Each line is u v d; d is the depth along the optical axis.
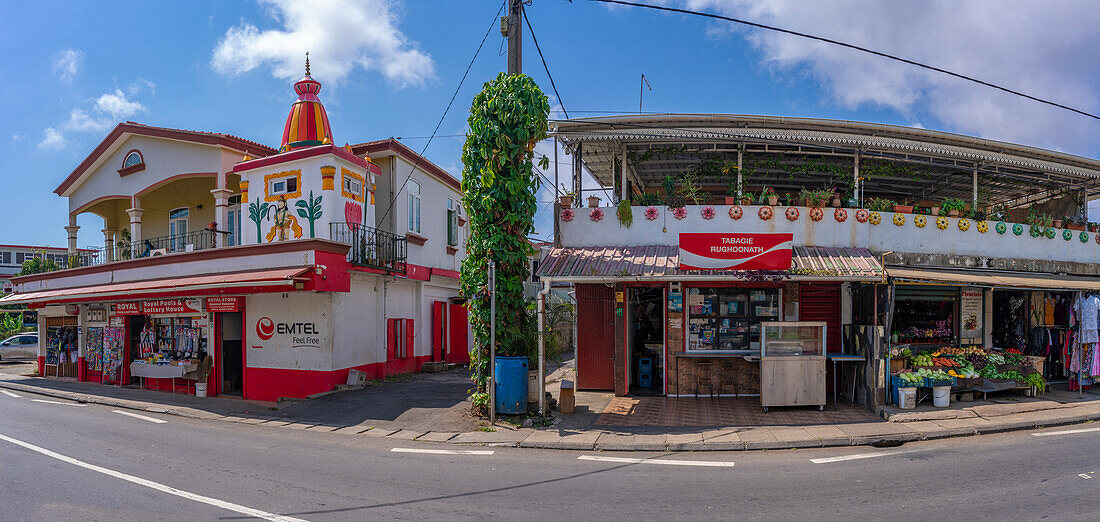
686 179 13.63
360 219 15.95
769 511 5.77
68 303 19.31
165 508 5.98
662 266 11.36
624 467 7.73
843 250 12.34
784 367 11.11
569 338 24.61
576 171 13.85
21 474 7.38
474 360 11.52
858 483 6.71
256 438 10.02
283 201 15.25
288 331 14.74
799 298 12.61
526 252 11.32
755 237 10.83
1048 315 13.84
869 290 11.57
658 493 6.45
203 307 15.66
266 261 14.24
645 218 12.94
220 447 9.20
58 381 19.25
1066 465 7.33
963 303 13.27
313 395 13.70
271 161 15.37
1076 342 12.47
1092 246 14.81
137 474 7.39
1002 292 13.70
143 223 20.94
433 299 19.80
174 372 15.41
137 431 10.66
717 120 12.95
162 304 16.33
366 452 8.83
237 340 16.47
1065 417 10.25
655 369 13.76
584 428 10.05
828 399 12.14
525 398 10.81
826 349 11.73
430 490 6.65
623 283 13.09
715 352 12.55
